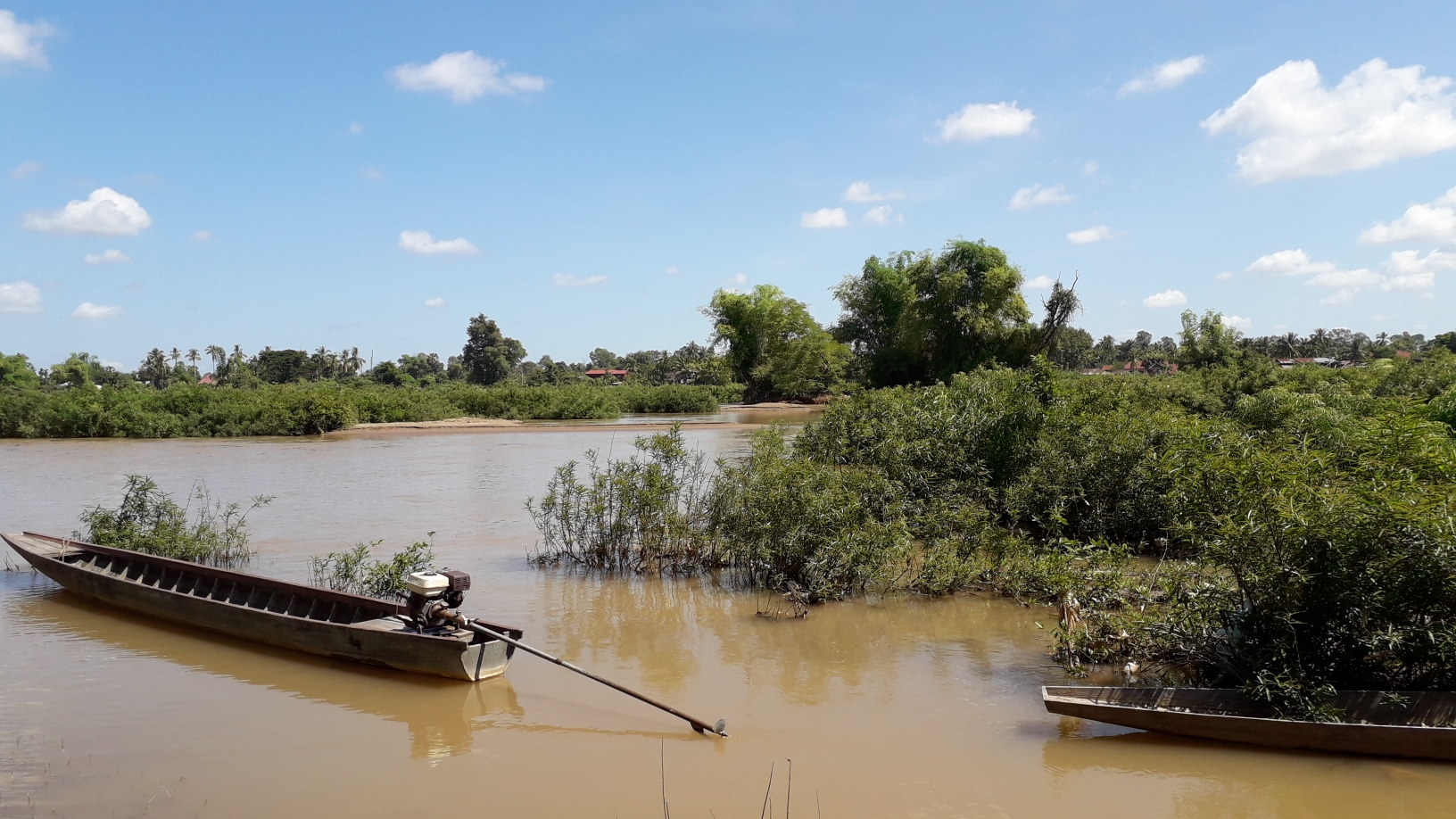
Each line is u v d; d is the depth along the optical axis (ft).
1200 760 21.16
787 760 21.67
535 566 42.96
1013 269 184.34
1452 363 88.84
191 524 53.57
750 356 244.83
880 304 229.04
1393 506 21.52
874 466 49.34
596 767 21.38
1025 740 22.58
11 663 29.30
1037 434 50.39
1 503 63.00
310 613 31.96
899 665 28.53
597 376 391.65
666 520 42.04
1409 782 19.72
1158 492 41.09
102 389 141.18
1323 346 314.35
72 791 20.25
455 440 122.52
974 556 38.68
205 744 22.89
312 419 134.21
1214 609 24.77
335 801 19.75
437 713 24.97
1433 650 21.39
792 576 37.96
